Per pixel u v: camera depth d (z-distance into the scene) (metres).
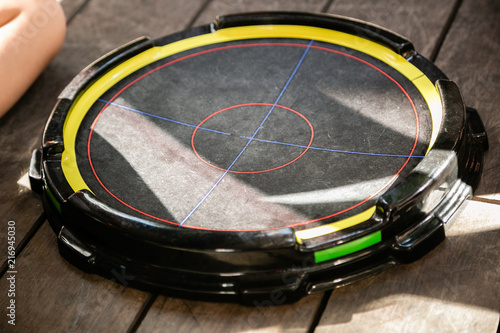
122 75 2.10
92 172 1.77
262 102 1.98
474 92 2.12
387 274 1.61
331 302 1.57
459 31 2.38
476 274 1.59
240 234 1.49
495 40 2.32
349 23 2.13
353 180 1.68
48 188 1.72
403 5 2.54
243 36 2.21
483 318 1.50
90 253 1.64
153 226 1.53
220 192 1.69
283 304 1.57
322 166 1.74
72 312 1.61
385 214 1.53
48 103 2.28
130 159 1.81
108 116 1.96
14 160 2.07
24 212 1.89
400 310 1.54
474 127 1.90
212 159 1.80
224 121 1.93
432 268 1.62
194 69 2.12
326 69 2.06
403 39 2.04
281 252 1.48
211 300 1.56
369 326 1.51
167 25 2.58
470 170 1.78
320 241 1.50
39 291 1.66
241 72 2.09
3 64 2.07
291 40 2.18
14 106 2.28
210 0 2.68
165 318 1.57
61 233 1.69
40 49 2.19
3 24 2.13
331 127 1.86
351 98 1.94
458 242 1.67
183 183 1.73
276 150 1.81
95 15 2.67
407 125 1.82
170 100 2.01
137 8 2.68
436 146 1.65
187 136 1.88
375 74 2.00
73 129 1.91
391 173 1.69
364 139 1.80
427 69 1.97
